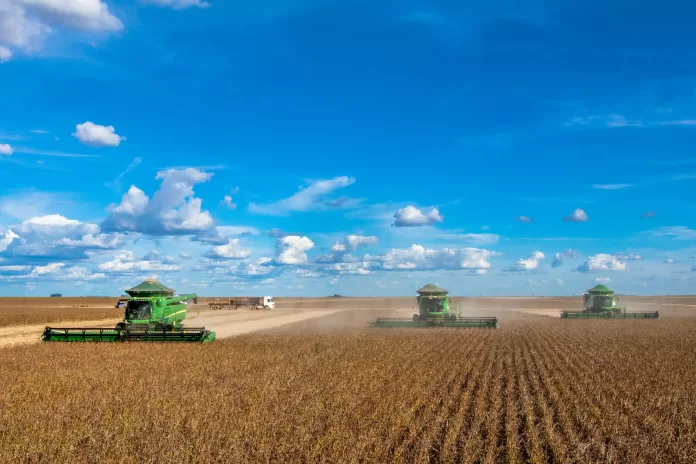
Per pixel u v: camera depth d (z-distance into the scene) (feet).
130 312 134.00
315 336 142.00
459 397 61.57
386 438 44.93
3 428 46.11
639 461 40.34
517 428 48.75
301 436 44.04
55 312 307.37
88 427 45.65
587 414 53.88
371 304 515.91
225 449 40.47
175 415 49.60
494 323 171.53
